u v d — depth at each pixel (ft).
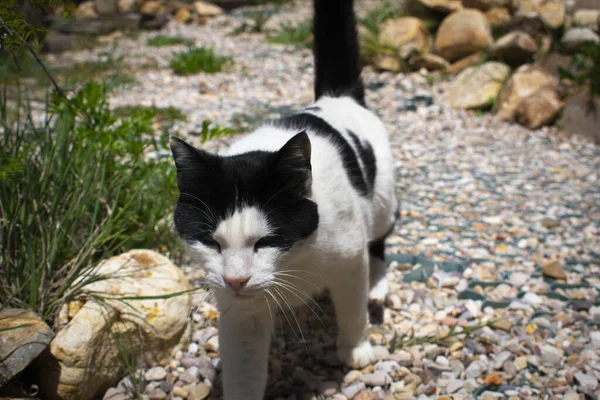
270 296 2.22
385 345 2.67
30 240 2.52
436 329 2.73
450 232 3.44
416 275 3.08
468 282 3.04
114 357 2.48
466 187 3.92
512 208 3.67
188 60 6.52
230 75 6.40
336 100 2.83
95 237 2.70
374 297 2.86
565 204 3.71
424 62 5.97
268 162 2.08
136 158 2.98
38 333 2.29
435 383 2.49
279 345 2.70
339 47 2.91
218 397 2.47
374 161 2.64
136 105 5.00
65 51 7.42
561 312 2.82
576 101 4.95
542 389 2.44
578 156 4.39
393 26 6.22
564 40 5.77
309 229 2.13
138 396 2.43
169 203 3.09
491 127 4.93
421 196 3.83
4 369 2.21
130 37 8.41
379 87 5.66
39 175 2.70
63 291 2.51
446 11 6.42
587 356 2.56
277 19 9.74
